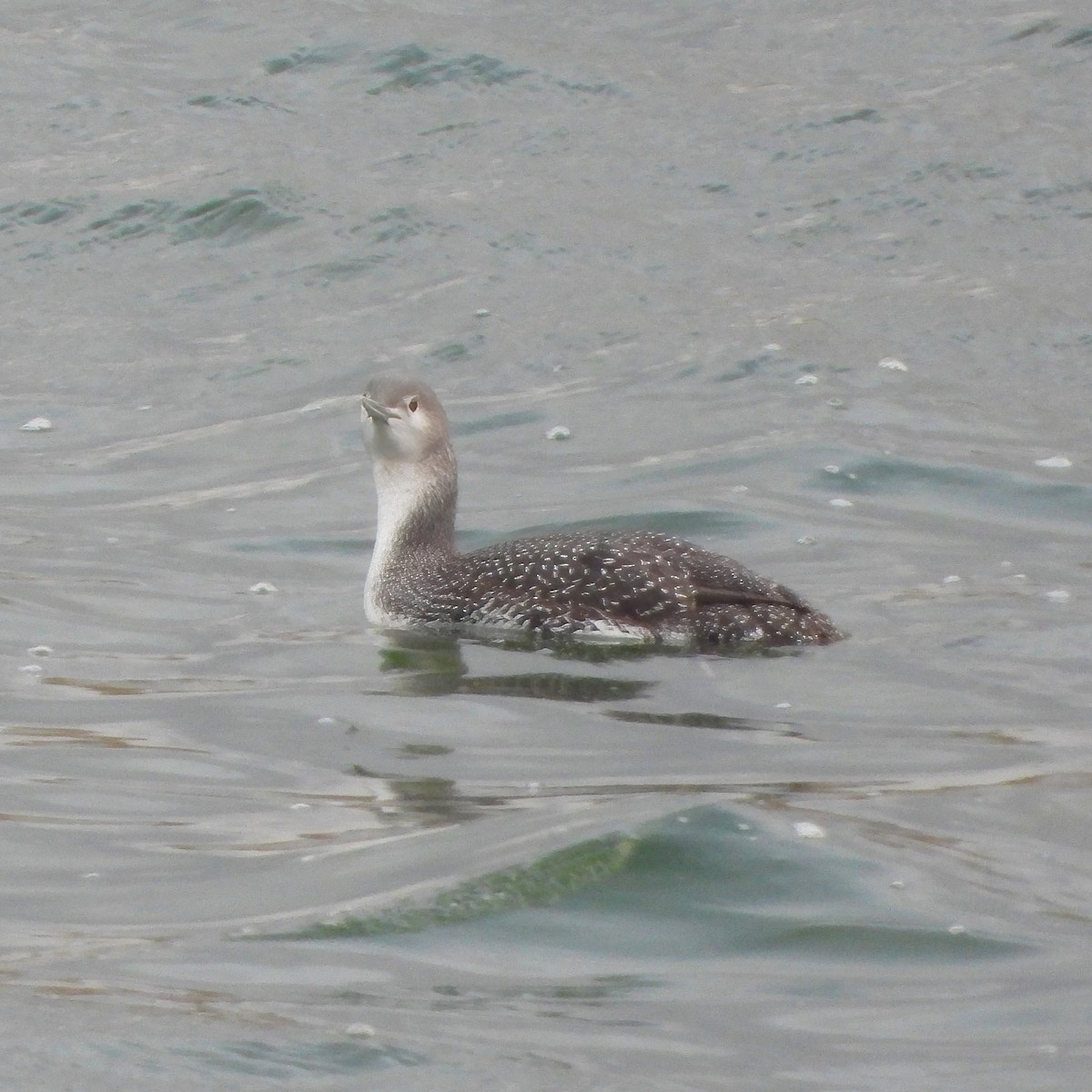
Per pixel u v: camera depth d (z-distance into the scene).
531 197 23.20
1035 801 9.45
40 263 22.20
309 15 28.61
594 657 11.96
